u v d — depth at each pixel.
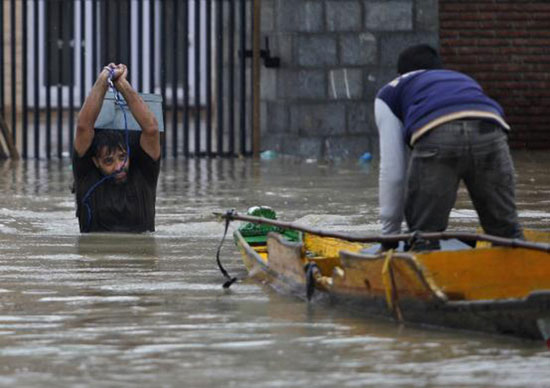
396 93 29.41
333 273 29.33
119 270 35.12
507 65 80.69
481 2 80.19
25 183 61.19
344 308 29.05
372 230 42.94
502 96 80.94
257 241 37.38
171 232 43.41
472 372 22.92
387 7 77.94
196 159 77.81
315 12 77.69
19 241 40.97
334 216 47.38
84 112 41.72
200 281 33.41
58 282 33.03
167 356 24.31
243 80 78.62
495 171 28.97
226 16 88.38
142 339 25.92
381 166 29.55
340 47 77.94
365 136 78.31
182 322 27.73
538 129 81.38
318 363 23.69
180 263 36.50
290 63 78.06
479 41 80.38
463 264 27.95
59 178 64.19
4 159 77.38
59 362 23.83
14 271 34.84
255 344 25.39
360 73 78.06
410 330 26.62
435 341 25.52
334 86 77.94
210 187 59.25
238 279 33.81
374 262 27.38
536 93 81.00
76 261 36.78
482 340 25.56
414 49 30.05
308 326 27.19
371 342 25.47
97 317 28.30
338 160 76.94
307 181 62.44
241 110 78.94
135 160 43.16
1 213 48.31
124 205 43.06
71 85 79.44
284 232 37.75
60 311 28.97
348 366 23.45
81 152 42.28
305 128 78.00
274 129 79.81
